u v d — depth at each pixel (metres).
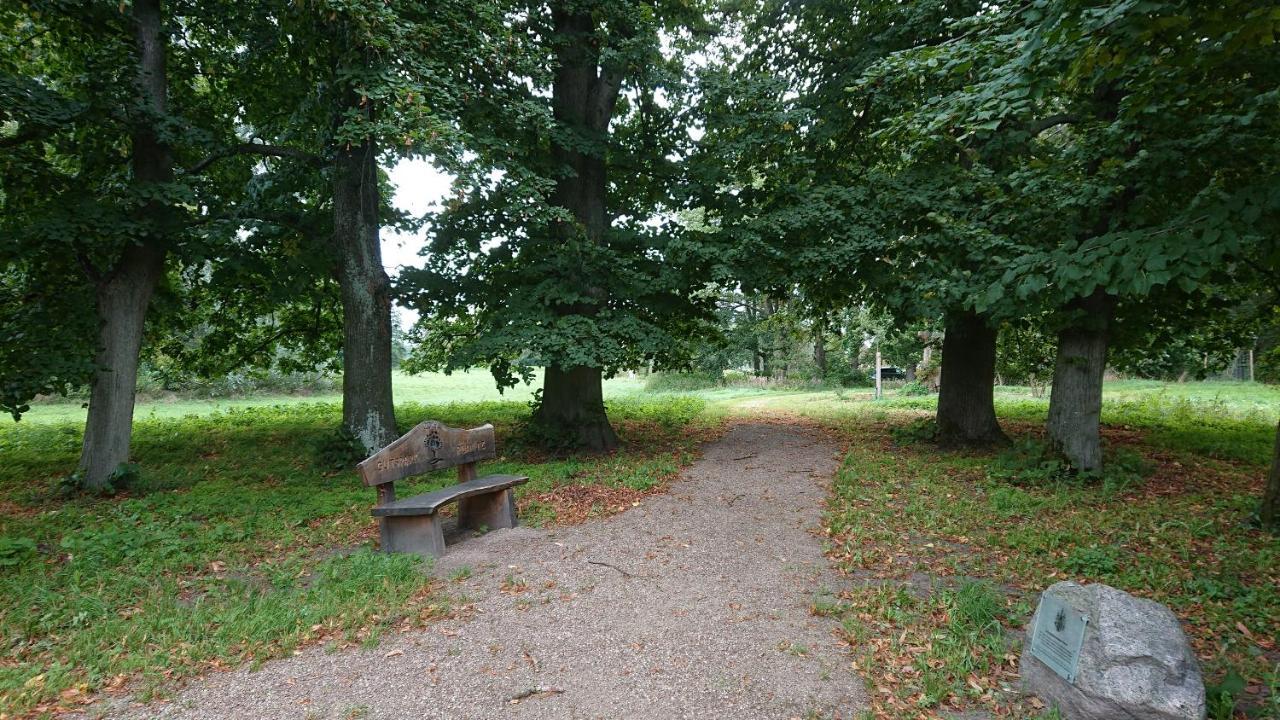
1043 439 8.69
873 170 9.63
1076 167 7.64
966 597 4.27
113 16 8.54
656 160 10.93
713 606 4.43
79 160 9.67
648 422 15.02
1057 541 5.66
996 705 3.15
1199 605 4.31
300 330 13.98
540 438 10.89
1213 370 12.61
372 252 9.77
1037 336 14.32
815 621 4.18
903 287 9.02
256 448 11.25
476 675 3.50
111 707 3.20
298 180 11.01
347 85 8.59
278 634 3.96
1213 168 6.70
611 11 9.62
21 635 3.88
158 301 11.02
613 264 9.52
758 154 10.55
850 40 11.01
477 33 8.20
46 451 11.28
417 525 5.55
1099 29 4.37
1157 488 7.69
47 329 7.87
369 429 9.62
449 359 9.37
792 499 7.46
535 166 9.74
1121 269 5.57
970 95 5.86
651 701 3.25
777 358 31.67
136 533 5.91
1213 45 4.61
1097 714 2.81
